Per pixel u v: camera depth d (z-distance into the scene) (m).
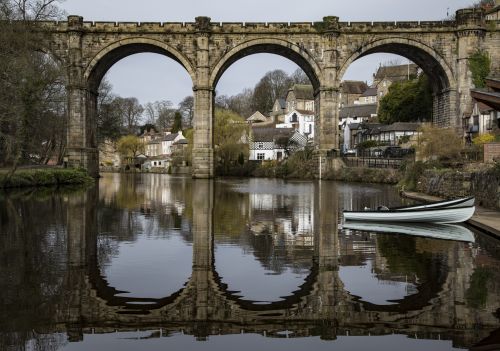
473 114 55.66
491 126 50.44
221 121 93.81
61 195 38.56
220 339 8.49
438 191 35.12
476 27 57.84
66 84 56.50
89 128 60.84
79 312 9.89
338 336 8.61
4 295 11.02
